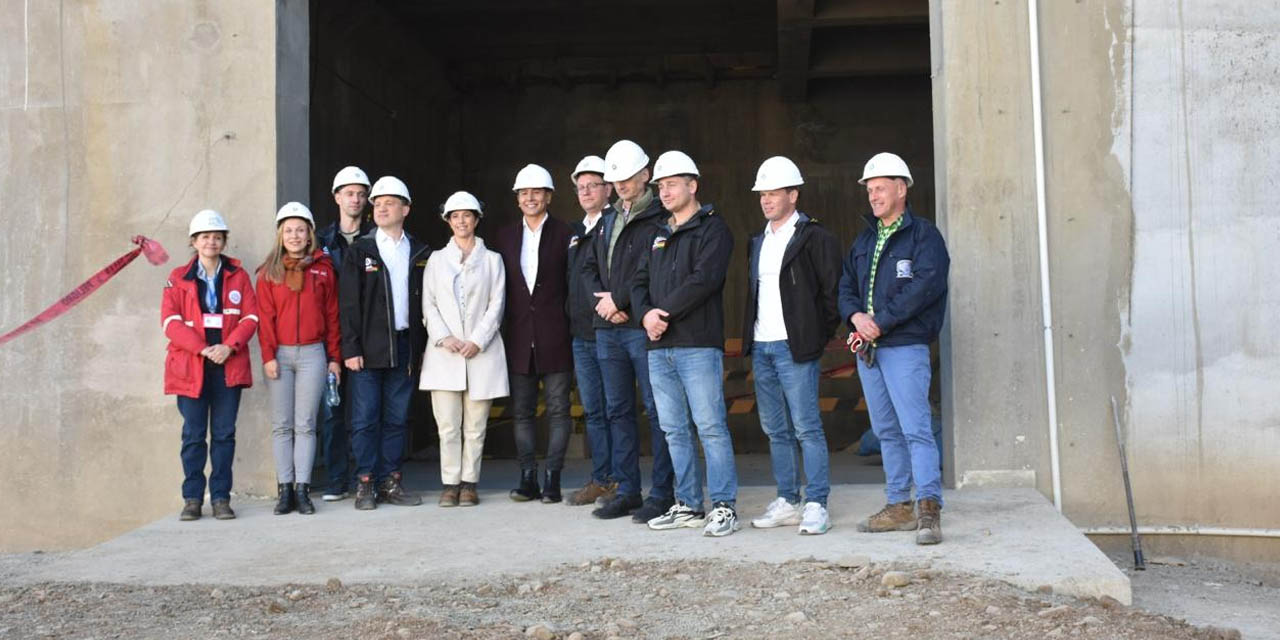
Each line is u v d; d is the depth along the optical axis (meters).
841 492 7.42
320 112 12.57
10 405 8.15
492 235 16.94
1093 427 7.34
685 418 6.30
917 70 14.87
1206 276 7.31
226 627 4.75
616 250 6.66
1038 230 7.39
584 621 4.73
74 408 8.10
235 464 7.93
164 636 4.65
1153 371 7.32
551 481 7.39
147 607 5.09
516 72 16.48
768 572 5.34
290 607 5.05
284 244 7.29
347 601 5.12
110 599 5.25
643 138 16.72
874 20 13.11
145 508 8.01
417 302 7.54
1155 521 7.29
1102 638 4.43
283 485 7.23
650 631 4.58
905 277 5.86
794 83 15.56
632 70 16.36
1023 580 5.12
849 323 6.00
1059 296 7.39
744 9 14.66
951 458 7.47
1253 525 7.23
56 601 5.24
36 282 8.17
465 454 7.44
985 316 7.41
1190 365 7.30
